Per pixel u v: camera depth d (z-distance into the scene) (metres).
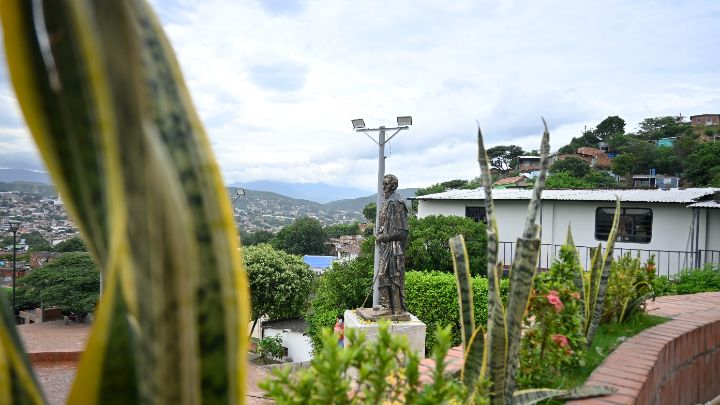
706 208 17.42
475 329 2.38
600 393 2.78
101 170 0.62
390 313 7.61
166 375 0.62
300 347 16.20
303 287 17.53
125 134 0.57
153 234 0.60
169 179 0.61
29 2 0.64
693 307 6.14
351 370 4.38
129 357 0.70
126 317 0.70
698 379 4.81
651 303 6.26
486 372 2.16
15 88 0.65
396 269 7.67
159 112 0.72
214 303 0.70
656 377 3.56
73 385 0.62
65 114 0.66
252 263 16.78
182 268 0.61
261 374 7.43
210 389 0.69
